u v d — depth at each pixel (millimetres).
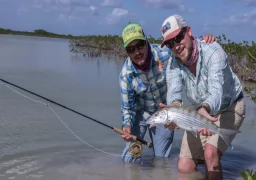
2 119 2873
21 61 7719
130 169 2008
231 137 1750
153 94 2098
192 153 1920
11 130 2611
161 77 2051
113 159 2170
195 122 1516
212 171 1703
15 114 3035
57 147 2316
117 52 11453
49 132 2611
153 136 2238
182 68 1699
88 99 3771
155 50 2035
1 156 2133
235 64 6223
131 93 2105
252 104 3676
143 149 2383
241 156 2258
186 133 1926
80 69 6645
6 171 1932
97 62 8383
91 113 3189
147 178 1885
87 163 2086
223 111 1745
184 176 1900
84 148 2332
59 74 5746
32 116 3000
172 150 2371
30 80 4934
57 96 3873
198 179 1861
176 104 1610
